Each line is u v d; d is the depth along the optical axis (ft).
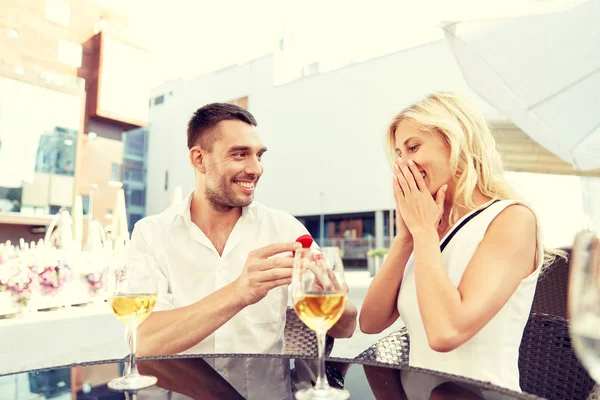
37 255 20.71
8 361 12.18
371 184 93.81
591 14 10.03
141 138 128.98
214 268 6.05
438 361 4.22
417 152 4.77
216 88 117.08
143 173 128.47
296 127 104.37
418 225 4.18
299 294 2.83
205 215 6.32
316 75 101.50
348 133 96.89
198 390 2.96
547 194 29.30
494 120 31.81
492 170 4.79
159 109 127.85
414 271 4.37
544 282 6.76
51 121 54.34
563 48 10.37
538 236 4.19
